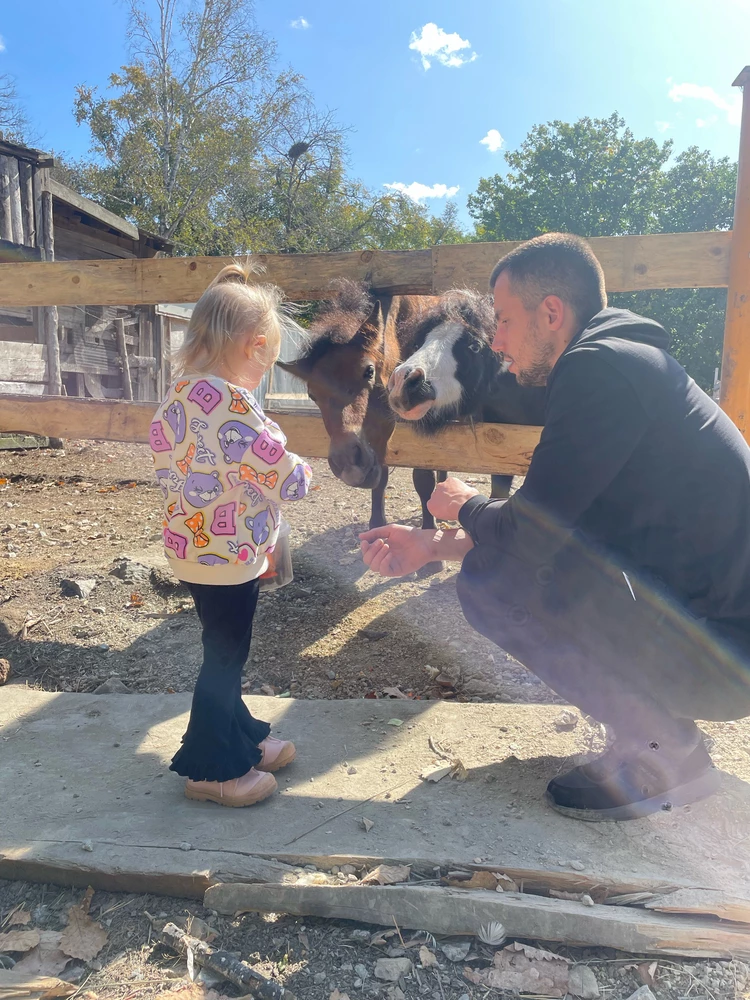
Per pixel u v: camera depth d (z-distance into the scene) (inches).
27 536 201.6
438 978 60.9
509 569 78.8
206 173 1081.4
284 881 69.8
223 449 73.1
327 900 66.4
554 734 98.0
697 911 64.5
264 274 153.0
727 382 129.2
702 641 73.4
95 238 466.0
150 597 155.1
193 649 133.4
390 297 153.4
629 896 67.1
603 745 94.0
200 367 77.2
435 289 146.9
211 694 80.9
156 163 1092.5
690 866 70.5
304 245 1224.2
